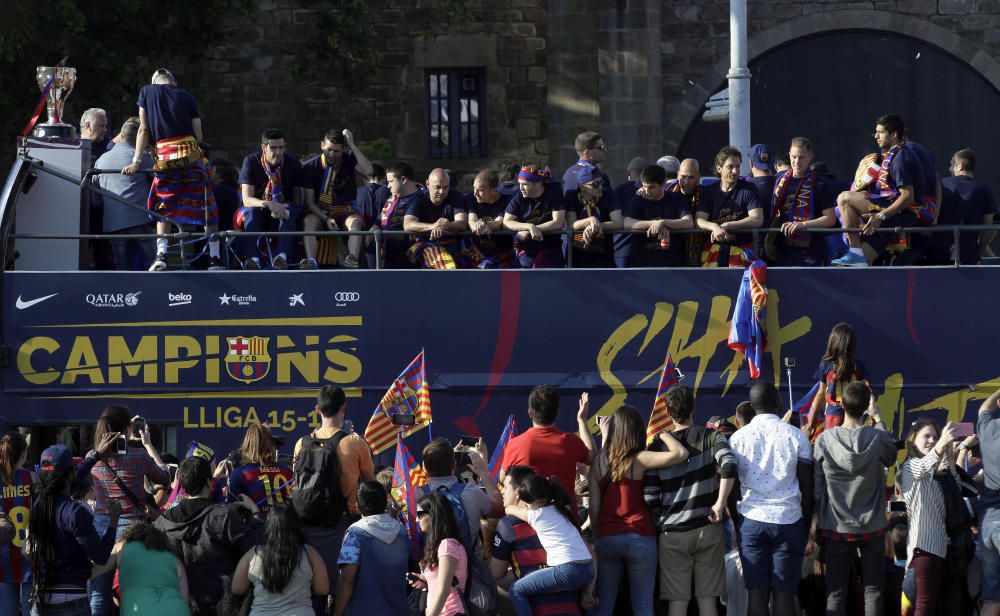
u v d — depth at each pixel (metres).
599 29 48.22
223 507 19.92
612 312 24.50
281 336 24.38
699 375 24.48
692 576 20.62
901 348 24.59
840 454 20.69
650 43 48.38
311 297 24.41
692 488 20.47
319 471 20.42
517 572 20.25
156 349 24.31
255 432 21.61
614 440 20.55
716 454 20.44
